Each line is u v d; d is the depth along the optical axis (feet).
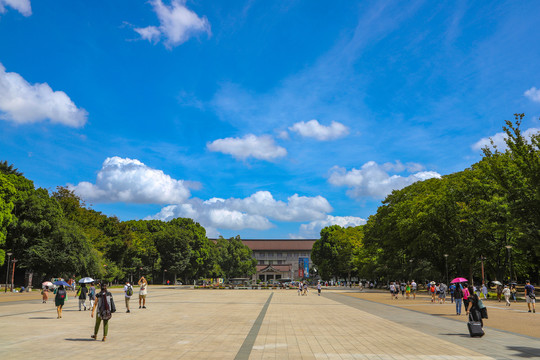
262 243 633.20
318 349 41.04
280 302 124.98
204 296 161.89
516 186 141.28
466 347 42.78
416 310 95.71
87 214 280.31
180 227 418.10
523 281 276.62
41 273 217.36
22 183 213.66
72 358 35.53
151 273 369.30
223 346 42.45
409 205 200.75
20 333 51.42
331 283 417.28
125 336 49.34
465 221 169.27
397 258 229.25
